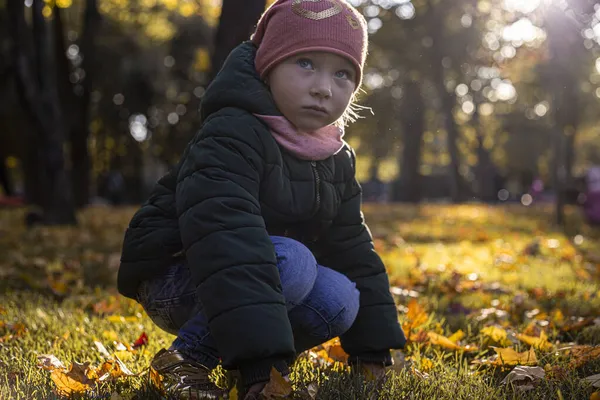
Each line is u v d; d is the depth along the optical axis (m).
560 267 7.15
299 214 2.44
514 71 19.27
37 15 12.30
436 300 4.86
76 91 18.62
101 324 3.79
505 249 8.86
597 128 39.66
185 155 2.43
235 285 2.13
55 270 6.26
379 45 28.41
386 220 16.58
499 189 46.97
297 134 2.40
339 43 2.33
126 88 26.77
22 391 2.48
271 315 2.12
